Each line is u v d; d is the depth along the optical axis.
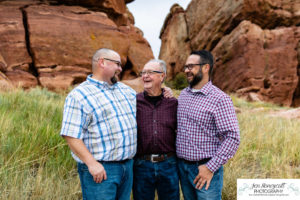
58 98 7.99
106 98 1.92
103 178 1.84
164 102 2.29
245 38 20.00
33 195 2.40
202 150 2.03
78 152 1.76
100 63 2.00
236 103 13.84
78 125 1.77
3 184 2.45
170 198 2.26
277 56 20.25
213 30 24.17
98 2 14.66
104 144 1.85
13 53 10.59
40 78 10.77
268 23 20.84
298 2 20.42
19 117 4.19
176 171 2.29
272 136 5.12
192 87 2.22
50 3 13.23
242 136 5.02
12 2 11.90
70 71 11.77
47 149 3.29
